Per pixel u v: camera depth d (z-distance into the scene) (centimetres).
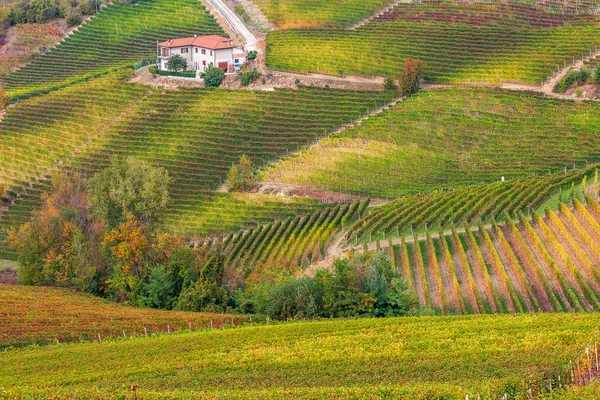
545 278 8350
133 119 16912
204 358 6956
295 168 13800
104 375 6688
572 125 13488
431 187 12362
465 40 17800
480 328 7019
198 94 17425
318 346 6950
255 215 12638
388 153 13725
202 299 9500
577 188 10812
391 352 6525
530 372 5550
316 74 17888
